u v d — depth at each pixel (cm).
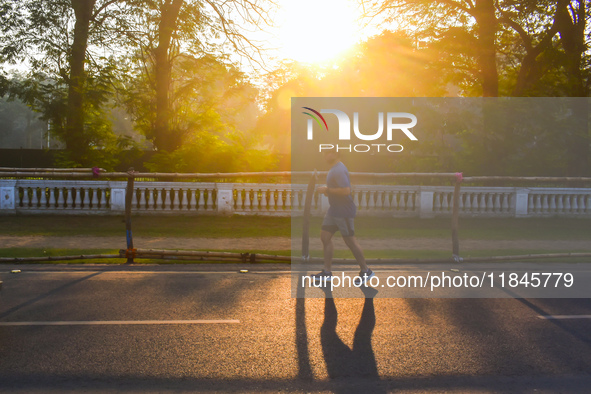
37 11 1967
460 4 2062
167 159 1719
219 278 683
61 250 885
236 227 1239
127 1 2030
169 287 623
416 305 551
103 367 366
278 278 688
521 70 2064
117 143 1905
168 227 1216
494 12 1983
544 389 340
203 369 365
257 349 407
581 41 1970
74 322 473
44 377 347
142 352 397
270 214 1405
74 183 1353
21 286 616
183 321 480
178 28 2055
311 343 423
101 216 1349
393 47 2120
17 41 1994
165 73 2092
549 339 442
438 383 347
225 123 2286
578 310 540
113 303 543
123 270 732
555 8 1914
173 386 336
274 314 508
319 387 338
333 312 518
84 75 1944
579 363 387
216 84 2234
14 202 1332
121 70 2059
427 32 2100
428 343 427
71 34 2044
